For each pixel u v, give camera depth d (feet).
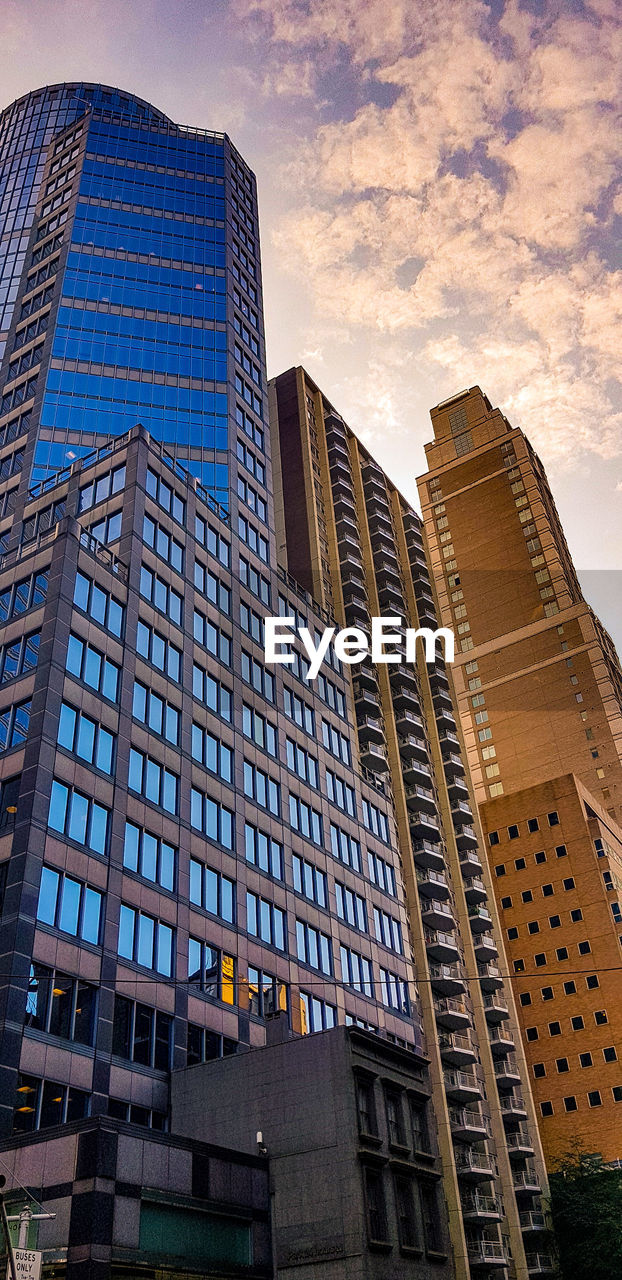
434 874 247.29
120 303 273.95
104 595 163.84
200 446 244.01
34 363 256.32
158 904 148.56
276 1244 121.60
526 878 349.61
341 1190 121.80
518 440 532.32
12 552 171.83
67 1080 121.29
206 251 302.04
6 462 233.35
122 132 327.88
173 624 180.75
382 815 242.37
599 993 314.55
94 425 241.35
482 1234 207.10
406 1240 127.75
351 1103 128.16
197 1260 109.09
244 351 284.20
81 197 300.61
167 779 162.09
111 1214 99.30
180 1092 137.69
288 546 296.10
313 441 327.67
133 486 185.98
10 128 382.42
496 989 269.03
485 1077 241.76
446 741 294.66
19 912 123.03
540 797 361.92
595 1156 250.78
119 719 155.22
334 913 199.31
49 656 145.79
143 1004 138.00
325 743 226.58
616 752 414.62
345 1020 186.60
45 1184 102.06
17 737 140.67
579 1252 212.02
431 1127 144.77
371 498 333.42
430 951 235.20
